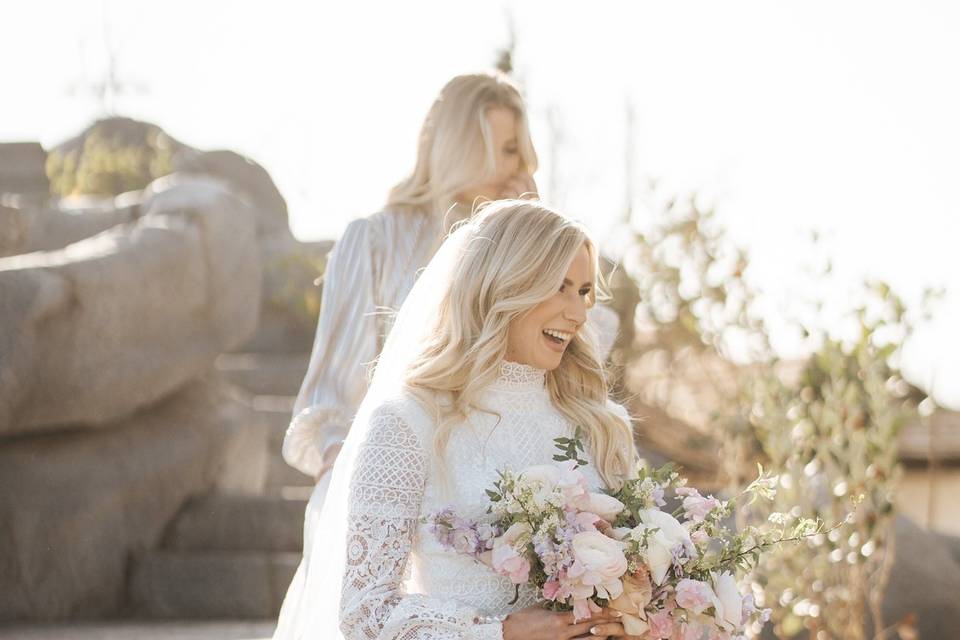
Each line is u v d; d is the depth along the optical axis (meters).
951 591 7.15
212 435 8.82
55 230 10.20
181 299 8.75
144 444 8.38
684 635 2.94
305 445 4.15
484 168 4.18
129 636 7.02
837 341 6.14
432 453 3.08
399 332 3.29
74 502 7.84
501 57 11.91
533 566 2.94
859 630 5.87
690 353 9.63
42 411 7.75
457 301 3.19
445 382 3.15
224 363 12.00
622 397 9.68
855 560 5.84
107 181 13.41
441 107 4.24
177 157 15.39
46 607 7.71
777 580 5.88
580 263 3.20
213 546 8.38
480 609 3.01
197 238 9.04
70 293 7.88
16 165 12.98
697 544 3.09
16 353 7.51
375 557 2.97
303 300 12.65
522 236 3.17
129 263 8.38
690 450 9.64
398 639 2.89
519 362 3.25
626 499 3.08
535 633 2.88
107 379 8.05
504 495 2.95
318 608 3.30
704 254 9.13
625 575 2.92
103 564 7.93
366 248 4.23
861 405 6.25
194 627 7.52
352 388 4.18
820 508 6.15
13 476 7.77
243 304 9.36
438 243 4.18
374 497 3.01
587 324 3.45
